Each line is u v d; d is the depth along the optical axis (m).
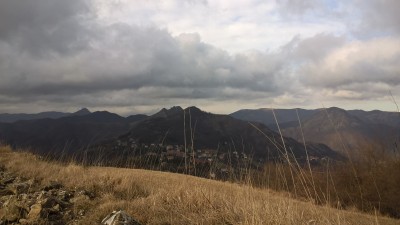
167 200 7.37
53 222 6.05
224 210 6.53
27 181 9.27
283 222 5.54
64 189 8.51
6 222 6.06
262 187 7.02
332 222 5.86
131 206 6.86
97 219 6.16
